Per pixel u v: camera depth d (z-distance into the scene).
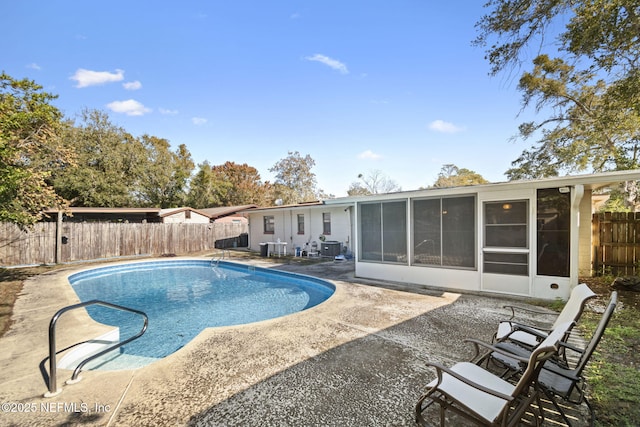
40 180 8.27
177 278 10.92
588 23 5.80
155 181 25.50
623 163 11.09
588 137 12.99
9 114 6.75
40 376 3.02
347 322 4.59
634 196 11.10
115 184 22.17
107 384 2.83
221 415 2.33
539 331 3.10
